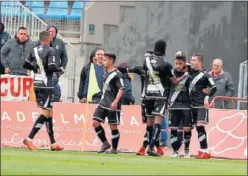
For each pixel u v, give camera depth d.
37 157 24.45
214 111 32.28
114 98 30.78
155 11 46.41
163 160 26.78
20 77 28.31
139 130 32.97
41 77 29.25
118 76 30.48
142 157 28.27
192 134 32.53
